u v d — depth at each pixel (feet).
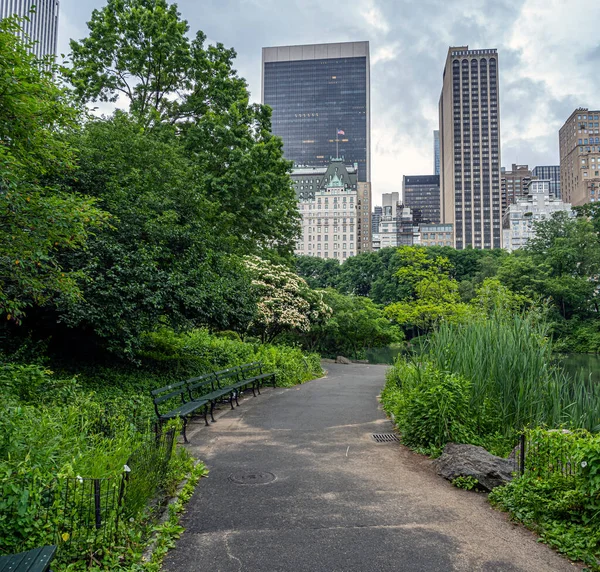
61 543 12.78
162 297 31.89
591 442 15.74
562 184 616.39
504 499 18.06
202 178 56.13
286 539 15.07
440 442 25.34
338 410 38.42
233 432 29.91
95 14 77.71
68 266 28.58
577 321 169.99
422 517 17.03
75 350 34.88
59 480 13.32
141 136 40.68
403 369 43.37
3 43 17.87
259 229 79.92
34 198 19.49
